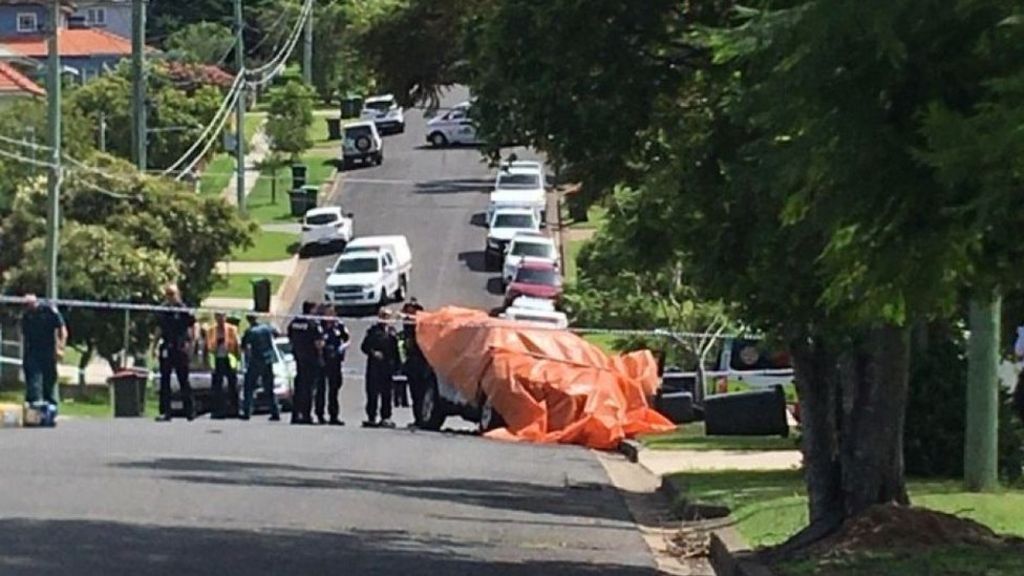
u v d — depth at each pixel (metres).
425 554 24.62
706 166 23.36
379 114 145.25
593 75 24.25
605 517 31.86
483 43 24.88
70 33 152.00
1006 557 22.33
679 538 29.64
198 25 148.00
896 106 13.53
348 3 59.69
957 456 36.66
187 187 86.81
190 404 51.22
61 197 79.69
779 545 25.14
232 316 60.50
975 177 12.27
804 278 21.91
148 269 76.12
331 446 42.00
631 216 26.53
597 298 68.81
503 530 28.62
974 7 12.46
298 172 121.88
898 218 13.71
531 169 118.06
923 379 36.69
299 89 122.06
